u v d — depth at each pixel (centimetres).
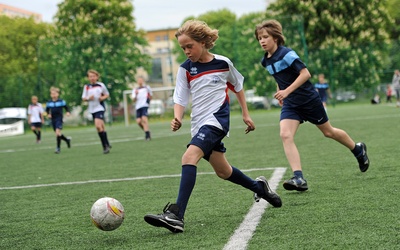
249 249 362
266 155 970
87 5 4944
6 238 456
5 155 1459
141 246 396
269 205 515
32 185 796
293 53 600
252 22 3744
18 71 5278
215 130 458
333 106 3625
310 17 4084
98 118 1284
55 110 1523
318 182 627
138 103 1659
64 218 527
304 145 1078
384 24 4278
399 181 588
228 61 478
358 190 555
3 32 5503
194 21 462
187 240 404
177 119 470
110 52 3862
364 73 3825
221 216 482
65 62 3734
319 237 380
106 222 420
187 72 477
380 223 408
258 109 3809
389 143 979
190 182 441
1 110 3506
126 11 5000
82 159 1174
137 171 875
